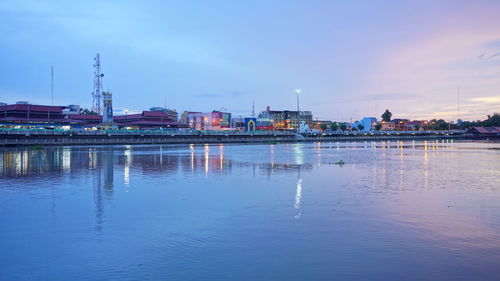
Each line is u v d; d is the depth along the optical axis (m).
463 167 40.47
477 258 11.71
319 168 39.47
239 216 17.36
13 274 10.83
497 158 54.78
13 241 13.84
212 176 32.81
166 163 45.88
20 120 129.12
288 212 18.08
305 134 173.50
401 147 98.00
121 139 115.06
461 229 14.94
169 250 12.73
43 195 23.25
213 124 174.62
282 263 11.42
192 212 18.28
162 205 20.02
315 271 10.78
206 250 12.66
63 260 11.89
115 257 12.12
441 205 19.55
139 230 15.17
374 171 36.38
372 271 10.77
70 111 193.88
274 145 113.94
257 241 13.56
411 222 16.05
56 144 98.44
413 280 10.16
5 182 29.22
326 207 19.16
